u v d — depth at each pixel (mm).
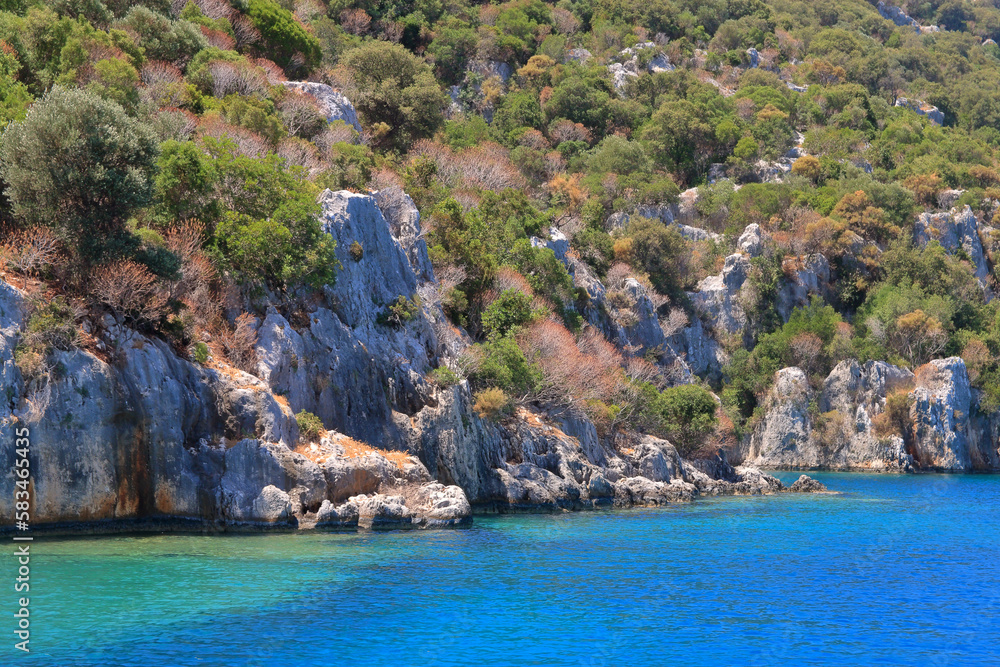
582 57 165375
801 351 114875
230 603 28078
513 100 137250
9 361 34219
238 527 38844
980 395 114062
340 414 46406
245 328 44062
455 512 44531
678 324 106938
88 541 35312
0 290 35031
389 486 44250
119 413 36812
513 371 58188
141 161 40938
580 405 62625
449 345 56750
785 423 110562
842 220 129250
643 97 154750
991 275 135750
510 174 99062
